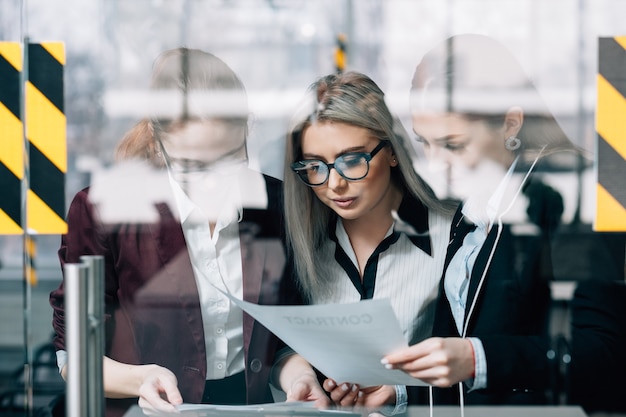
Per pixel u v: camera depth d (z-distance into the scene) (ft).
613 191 6.31
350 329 4.87
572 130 6.48
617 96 6.50
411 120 6.41
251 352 6.43
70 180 6.73
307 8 6.53
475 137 6.39
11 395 6.77
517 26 6.51
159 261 6.56
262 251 6.54
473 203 6.40
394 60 6.53
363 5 6.54
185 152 6.57
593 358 6.02
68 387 4.35
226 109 6.52
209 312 6.53
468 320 6.11
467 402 6.17
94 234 6.66
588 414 6.04
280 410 5.67
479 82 6.45
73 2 6.62
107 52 6.64
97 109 6.68
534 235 6.28
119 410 6.31
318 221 6.46
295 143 6.44
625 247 6.24
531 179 6.37
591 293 6.13
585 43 6.50
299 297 6.49
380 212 6.38
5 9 6.64
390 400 6.15
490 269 6.19
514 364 5.87
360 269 6.43
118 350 6.54
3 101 6.70
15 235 6.74
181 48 6.59
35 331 6.77
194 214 6.59
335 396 6.07
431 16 6.52
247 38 6.56
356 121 6.27
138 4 6.59
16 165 6.72
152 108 6.58
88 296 4.40
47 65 6.66
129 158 6.64
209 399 6.40
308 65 6.54
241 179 6.52
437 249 6.38
